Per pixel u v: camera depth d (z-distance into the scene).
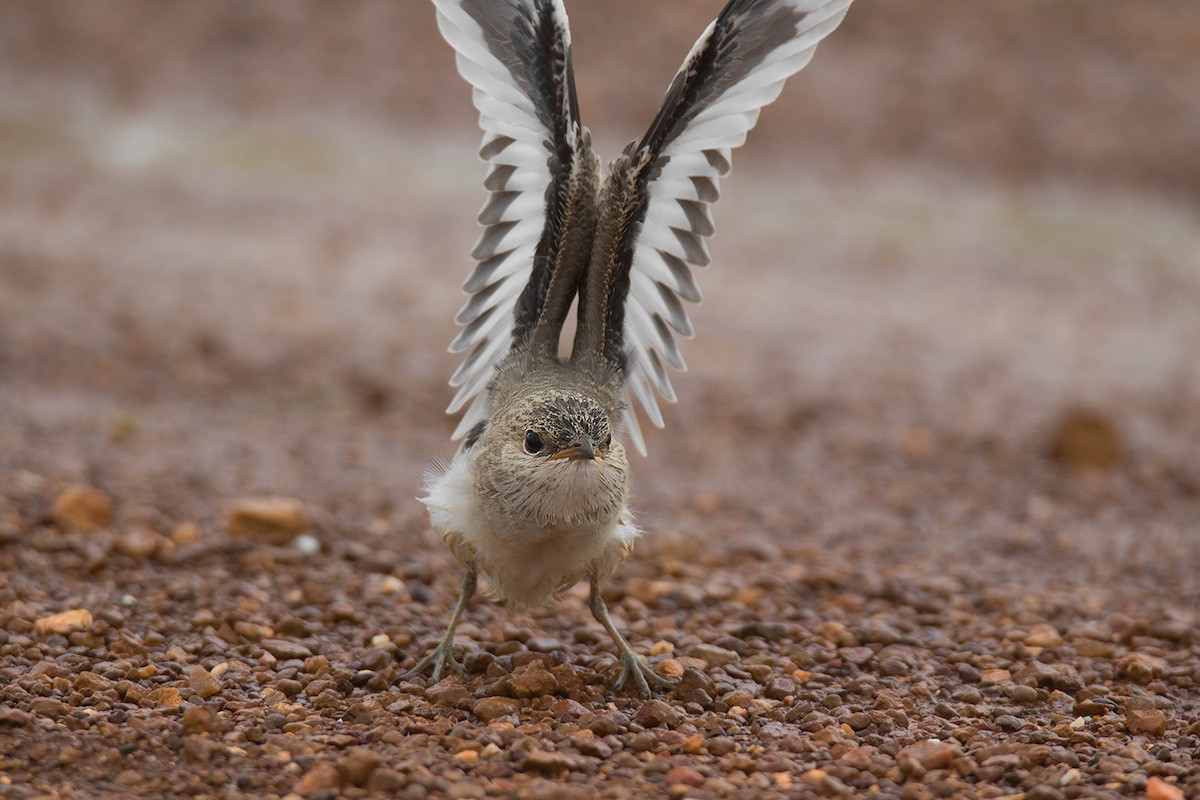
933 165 36.16
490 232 8.27
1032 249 31.53
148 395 16.67
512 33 7.83
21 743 7.05
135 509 11.84
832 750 7.50
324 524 11.89
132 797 6.62
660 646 9.37
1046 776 7.12
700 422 17.39
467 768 7.11
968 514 14.10
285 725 7.57
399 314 22.70
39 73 37.66
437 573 10.96
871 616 10.44
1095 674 8.97
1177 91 40.34
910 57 41.31
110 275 23.42
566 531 7.91
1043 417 18.41
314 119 36.94
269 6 42.03
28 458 13.18
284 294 23.38
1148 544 12.99
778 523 13.30
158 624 9.34
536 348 8.41
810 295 26.72
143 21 40.72
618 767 7.20
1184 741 7.69
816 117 37.69
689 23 41.72
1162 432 18.03
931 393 19.61
